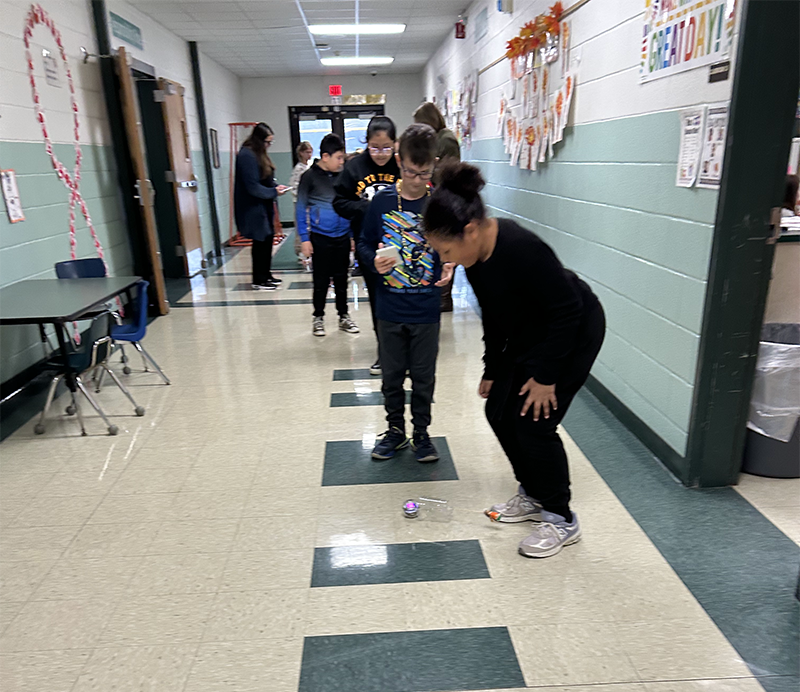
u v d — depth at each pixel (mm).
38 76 4012
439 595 1813
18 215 3691
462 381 3555
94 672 1560
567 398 1846
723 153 2012
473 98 6695
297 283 6672
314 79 12172
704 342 2184
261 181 6223
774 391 2314
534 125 4199
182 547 2070
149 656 1607
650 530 2102
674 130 2340
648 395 2695
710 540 2041
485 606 1764
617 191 2906
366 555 2008
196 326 4945
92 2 4957
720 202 2037
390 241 2312
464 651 1602
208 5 6223
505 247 1617
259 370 3861
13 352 3631
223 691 1494
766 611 1720
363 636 1662
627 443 2768
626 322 2893
